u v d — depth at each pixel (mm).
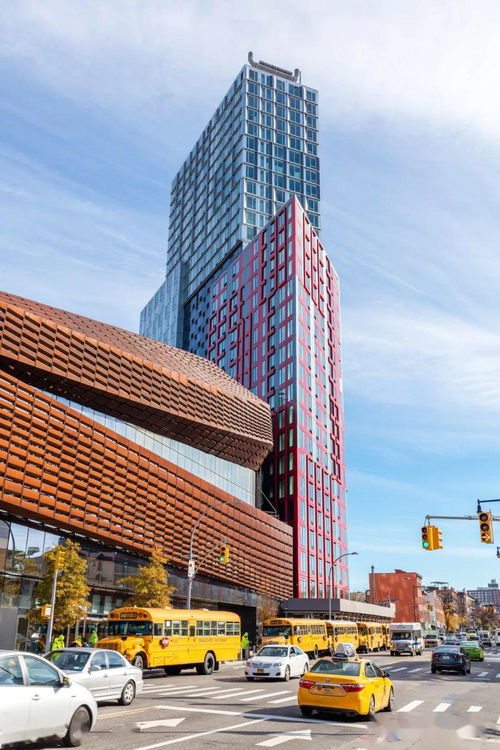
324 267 120188
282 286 107438
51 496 37375
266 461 101000
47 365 39031
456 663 35312
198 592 57938
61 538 39938
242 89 142875
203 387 58031
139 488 46406
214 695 21438
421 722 15938
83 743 11969
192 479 55188
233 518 64750
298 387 98562
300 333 102688
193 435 58344
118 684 17906
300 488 93750
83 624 41312
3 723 10180
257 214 133000
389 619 110750
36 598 35688
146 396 48688
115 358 45469
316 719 15914
